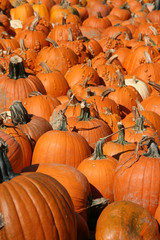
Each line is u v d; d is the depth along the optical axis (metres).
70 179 3.29
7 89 5.73
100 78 7.21
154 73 7.24
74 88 6.39
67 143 3.99
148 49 7.98
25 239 2.32
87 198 3.38
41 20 9.37
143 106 5.85
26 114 4.47
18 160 3.46
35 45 8.51
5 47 8.28
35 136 4.37
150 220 2.81
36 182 2.57
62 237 2.49
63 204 2.59
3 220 2.29
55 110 5.25
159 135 5.12
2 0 11.55
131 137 4.47
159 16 12.87
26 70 6.55
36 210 2.41
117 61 7.95
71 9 12.38
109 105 5.66
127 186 3.34
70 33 8.25
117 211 2.84
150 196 3.27
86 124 4.63
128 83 6.77
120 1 16.52
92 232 3.29
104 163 3.72
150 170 3.30
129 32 10.79
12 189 2.45
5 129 4.16
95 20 11.71
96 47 8.58
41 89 6.07
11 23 11.22
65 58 7.46
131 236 2.68
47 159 3.95
